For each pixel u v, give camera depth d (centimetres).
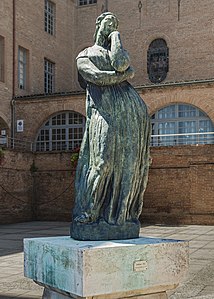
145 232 2100
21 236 1952
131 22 3772
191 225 2492
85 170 472
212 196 2509
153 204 2622
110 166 455
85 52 483
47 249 438
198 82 2780
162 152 2617
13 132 3150
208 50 3528
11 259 1336
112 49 466
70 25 3909
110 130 455
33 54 3397
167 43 3647
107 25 484
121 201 458
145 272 421
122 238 462
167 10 3662
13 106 3159
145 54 3712
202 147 2542
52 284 431
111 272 405
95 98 468
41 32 3509
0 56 3097
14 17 3184
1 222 2577
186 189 2562
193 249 1530
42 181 2867
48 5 3647
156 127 2939
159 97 2877
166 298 445
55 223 2655
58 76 3722
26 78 3338
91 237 452
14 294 870
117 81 468
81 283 394
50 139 3142
